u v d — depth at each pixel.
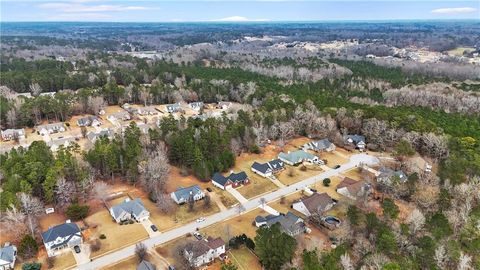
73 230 72.75
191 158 102.88
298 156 111.25
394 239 63.38
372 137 122.31
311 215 80.94
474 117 143.00
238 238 71.56
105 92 169.88
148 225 79.19
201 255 66.69
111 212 81.94
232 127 117.38
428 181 89.12
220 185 95.31
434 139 109.25
